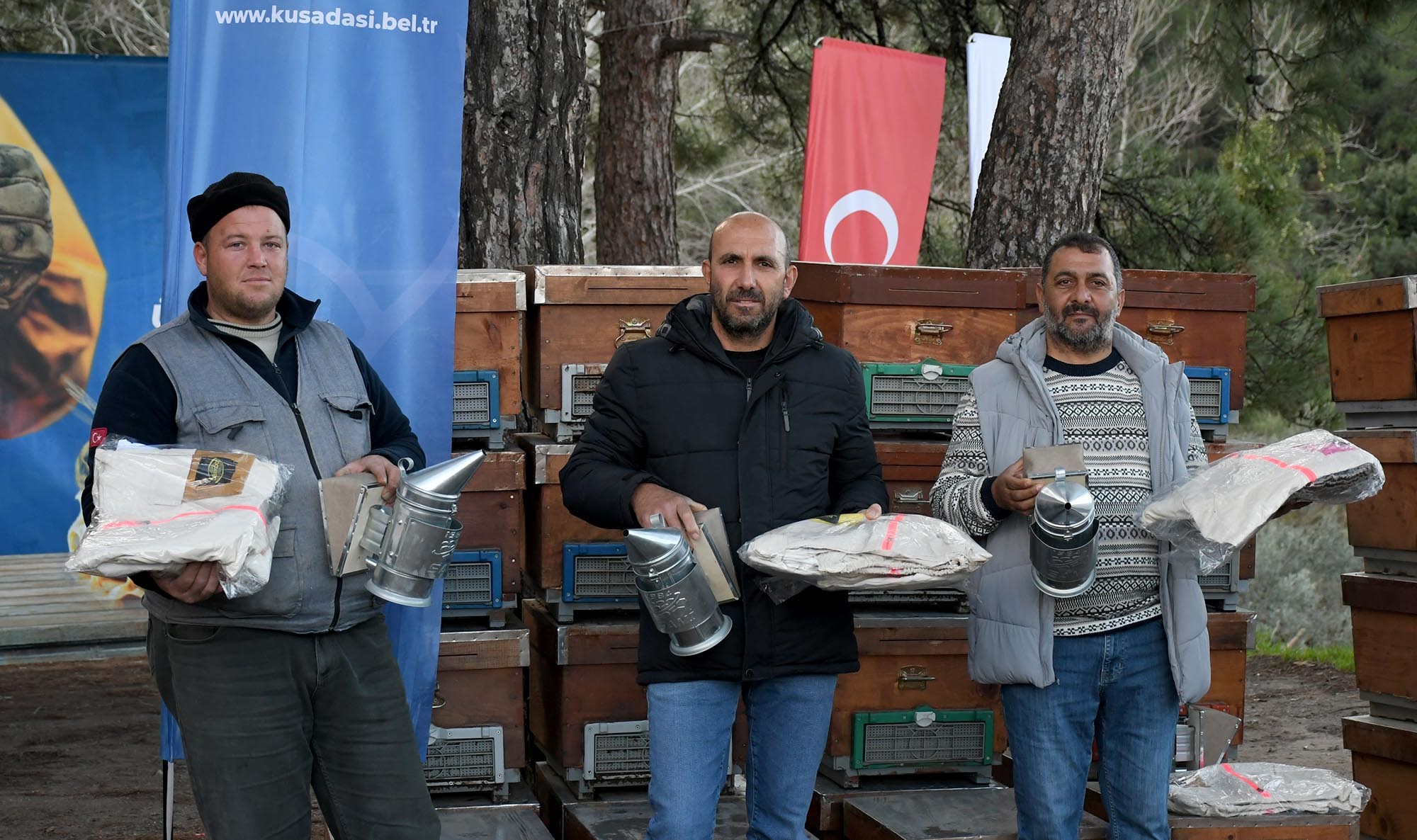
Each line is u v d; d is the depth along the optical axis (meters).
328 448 2.82
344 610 2.80
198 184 3.50
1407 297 4.18
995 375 3.44
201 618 2.66
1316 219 14.88
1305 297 11.08
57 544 7.91
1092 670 3.28
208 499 2.53
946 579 2.90
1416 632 4.26
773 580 2.98
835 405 3.21
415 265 3.62
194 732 2.67
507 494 3.88
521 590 4.19
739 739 3.98
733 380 3.13
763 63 10.94
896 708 4.05
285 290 2.92
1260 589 11.95
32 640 7.62
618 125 9.35
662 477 3.13
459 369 3.86
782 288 3.13
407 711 2.94
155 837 4.77
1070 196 5.89
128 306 7.97
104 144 7.87
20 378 7.78
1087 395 3.35
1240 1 9.84
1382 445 4.29
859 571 2.86
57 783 5.49
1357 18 9.33
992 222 5.99
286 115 3.53
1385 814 4.36
